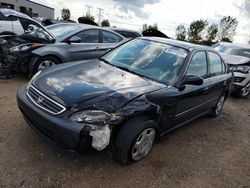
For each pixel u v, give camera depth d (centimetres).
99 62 401
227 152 399
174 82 355
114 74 352
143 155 323
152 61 387
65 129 259
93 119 261
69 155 313
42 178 271
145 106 296
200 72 417
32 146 320
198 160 359
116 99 282
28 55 544
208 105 472
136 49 420
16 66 560
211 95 460
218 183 316
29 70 566
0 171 271
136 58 400
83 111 265
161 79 358
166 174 314
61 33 632
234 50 851
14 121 376
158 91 326
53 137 273
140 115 300
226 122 531
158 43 424
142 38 450
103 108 269
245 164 372
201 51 427
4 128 353
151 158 339
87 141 263
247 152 411
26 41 575
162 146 377
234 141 444
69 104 270
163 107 325
